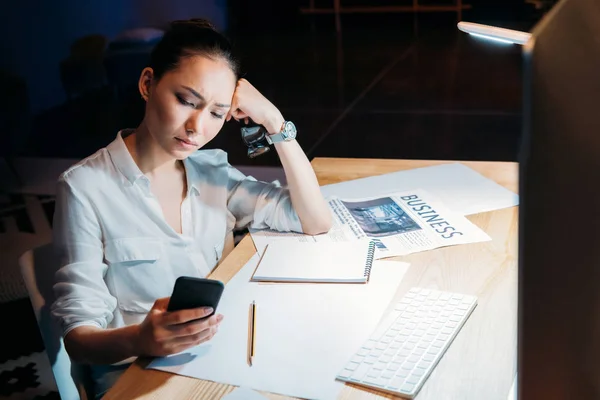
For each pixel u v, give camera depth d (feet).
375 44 20.59
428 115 14.99
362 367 3.31
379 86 17.06
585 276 1.32
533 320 1.33
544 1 20.56
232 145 13.84
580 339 1.35
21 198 12.12
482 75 17.07
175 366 3.43
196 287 3.43
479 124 14.25
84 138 15.15
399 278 4.18
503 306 3.82
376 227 4.94
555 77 1.25
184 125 4.33
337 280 4.17
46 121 16.15
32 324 8.43
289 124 4.97
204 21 4.44
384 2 22.94
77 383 4.28
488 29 3.58
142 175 4.49
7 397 7.13
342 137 14.33
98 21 18.80
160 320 3.46
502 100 15.40
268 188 5.16
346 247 4.56
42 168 13.55
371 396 3.13
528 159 1.26
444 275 4.21
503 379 3.20
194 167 4.93
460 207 5.17
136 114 16.26
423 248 4.58
